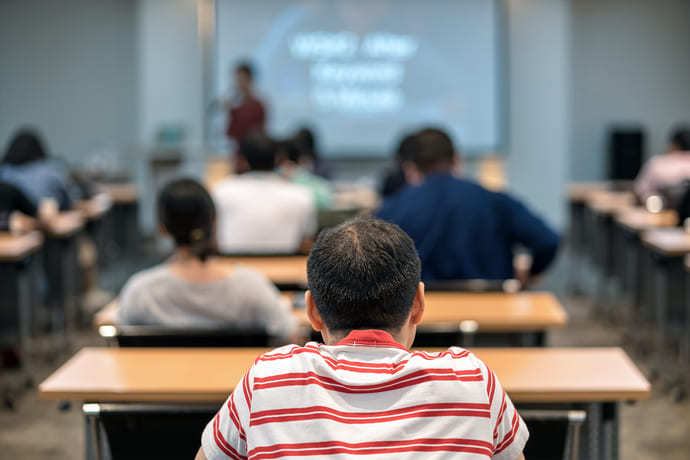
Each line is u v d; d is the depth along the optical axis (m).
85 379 2.08
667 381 4.27
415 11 9.39
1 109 9.90
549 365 2.18
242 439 1.19
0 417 3.90
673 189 5.16
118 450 1.78
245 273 2.50
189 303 2.46
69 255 5.04
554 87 9.47
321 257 1.26
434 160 3.33
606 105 10.37
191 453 1.77
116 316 2.60
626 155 10.00
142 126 9.37
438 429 1.13
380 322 1.24
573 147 10.42
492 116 9.52
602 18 10.26
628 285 5.41
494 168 7.21
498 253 3.26
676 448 3.52
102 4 9.79
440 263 3.24
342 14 9.38
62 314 5.04
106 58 9.85
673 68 10.32
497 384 1.20
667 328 4.47
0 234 4.54
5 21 9.79
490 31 9.41
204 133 9.23
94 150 9.95
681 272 4.42
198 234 2.45
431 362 1.19
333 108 9.48
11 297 4.25
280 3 9.31
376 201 6.07
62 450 3.53
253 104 7.87
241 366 2.18
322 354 1.21
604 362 2.21
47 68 9.85
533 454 1.79
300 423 1.13
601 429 2.08
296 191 4.25
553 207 9.59
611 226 5.77
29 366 4.61
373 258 1.23
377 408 1.14
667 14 10.26
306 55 9.39
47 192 5.48
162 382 2.05
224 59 9.31
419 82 9.48
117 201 7.11
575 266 6.81
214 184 7.21
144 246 8.58
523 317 2.80
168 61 9.18
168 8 9.15
